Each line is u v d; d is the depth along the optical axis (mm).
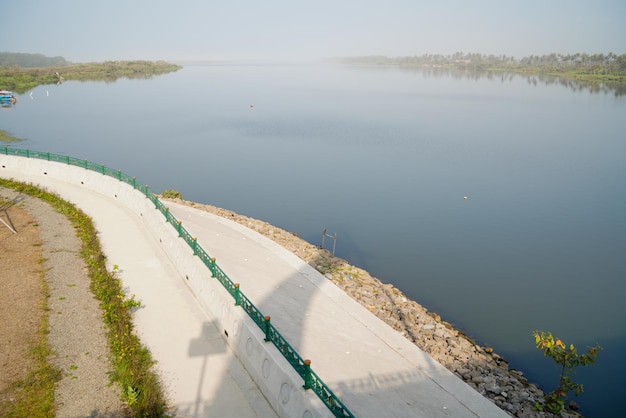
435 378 13281
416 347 14859
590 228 32781
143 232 22422
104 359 13211
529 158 53188
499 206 37219
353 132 70062
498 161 51844
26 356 13047
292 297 16953
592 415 14766
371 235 30969
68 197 27297
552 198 39156
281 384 10883
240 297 13648
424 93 136875
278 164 50094
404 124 77500
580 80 184125
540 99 115562
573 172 47250
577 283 24891
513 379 14664
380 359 13820
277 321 14484
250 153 55344
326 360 12977
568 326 20672
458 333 18594
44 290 16891
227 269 17891
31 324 14656
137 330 14367
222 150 56750
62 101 102562
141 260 19375
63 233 22594
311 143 61906
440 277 25141
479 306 22109
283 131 70562
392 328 16062
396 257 27641
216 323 14742
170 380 12188
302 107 100250
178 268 18375
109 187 27641
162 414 10945
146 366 12625
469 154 55312
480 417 11766
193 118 81938
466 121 80875
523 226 33062
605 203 37938
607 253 28766
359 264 26500
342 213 35125
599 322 21031
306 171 47344
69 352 13398
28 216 24625
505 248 29344
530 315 21484
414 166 49688
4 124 69625
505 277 25438
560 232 32031
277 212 35156
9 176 31109
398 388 12477
